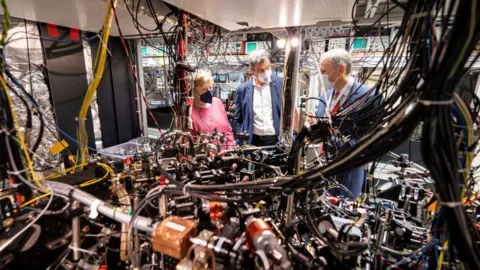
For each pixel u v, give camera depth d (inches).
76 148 119.7
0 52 31.1
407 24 31.6
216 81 216.1
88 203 36.4
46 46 105.9
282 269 27.4
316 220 40.4
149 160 55.2
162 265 34.4
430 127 21.5
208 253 29.5
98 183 47.0
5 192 39.0
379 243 41.1
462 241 24.1
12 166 32.5
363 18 60.4
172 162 52.1
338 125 47.6
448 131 21.8
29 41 100.3
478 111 33.8
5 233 33.2
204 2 59.6
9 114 31.5
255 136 111.7
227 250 28.9
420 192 54.3
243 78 211.5
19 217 35.5
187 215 37.6
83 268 36.2
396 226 47.7
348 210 55.2
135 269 36.3
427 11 24.5
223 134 72.7
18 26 95.9
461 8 18.8
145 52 169.0
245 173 52.9
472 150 27.5
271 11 67.2
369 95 50.1
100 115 135.3
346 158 27.6
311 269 31.4
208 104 104.9
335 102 80.7
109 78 137.3
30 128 38.7
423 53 25.3
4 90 30.9
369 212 53.7
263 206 43.2
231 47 144.9
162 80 185.9
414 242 45.0
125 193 44.7
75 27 108.0
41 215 33.6
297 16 72.6
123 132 149.6
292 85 96.4
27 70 101.3
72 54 116.1
